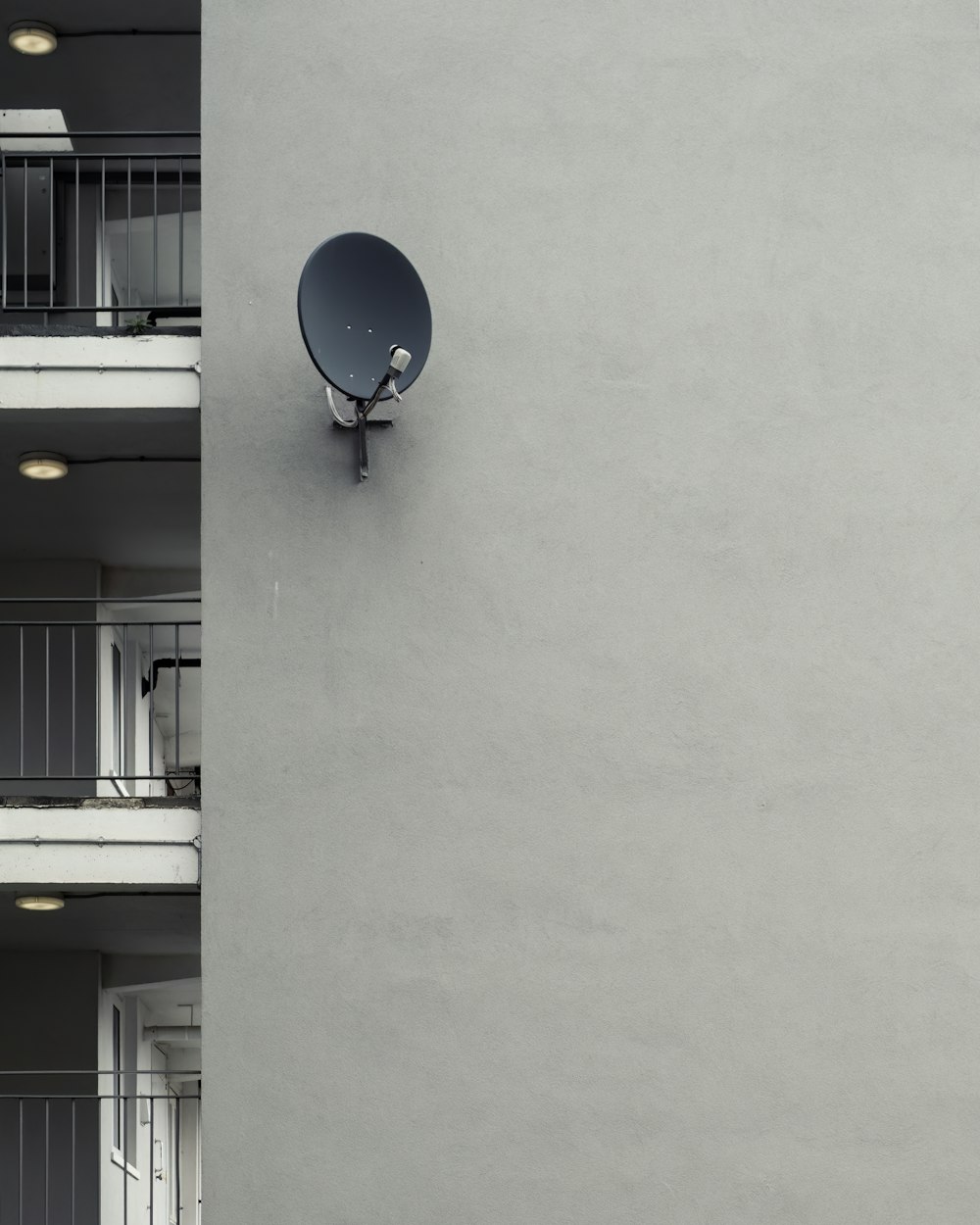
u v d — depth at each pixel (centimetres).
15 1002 1495
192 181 1573
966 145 1234
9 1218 1442
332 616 1137
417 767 1115
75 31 1448
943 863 1120
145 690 1825
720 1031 1089
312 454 1163
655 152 1220
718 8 1244
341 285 1127
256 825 1102
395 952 1088
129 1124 1752
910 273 1212
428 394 1175
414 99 1217
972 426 1191
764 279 1204
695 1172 1069
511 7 1234
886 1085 1088
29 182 1535
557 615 1144
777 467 1175
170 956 1539
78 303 1527
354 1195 1053
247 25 1223
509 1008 1084
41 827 1131
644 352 1189
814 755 1132
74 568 1520
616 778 1120
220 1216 1045
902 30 1250
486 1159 1062
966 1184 1076
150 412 1184
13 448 1273
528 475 1166
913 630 1155
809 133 1229
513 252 1198
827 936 1105
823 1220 1068
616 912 1101
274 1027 1072
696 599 1152
